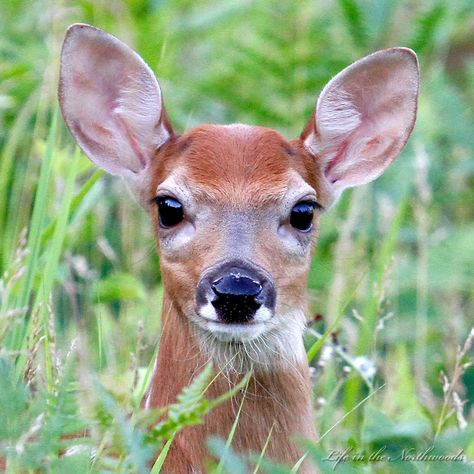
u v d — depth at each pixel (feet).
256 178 36.09
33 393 32.45
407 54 39.96
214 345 35.35
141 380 38.88
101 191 49.11
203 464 34.37
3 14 54.08
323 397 41.68
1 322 35.01
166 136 38.65
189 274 35.35
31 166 47.24
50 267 38.17
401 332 48.78
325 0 55.83
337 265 47.42
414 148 53.98
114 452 30.53
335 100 39.47
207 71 54.85
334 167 40.06
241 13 56.44
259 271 34.45
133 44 52.37
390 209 49.96
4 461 30.14
